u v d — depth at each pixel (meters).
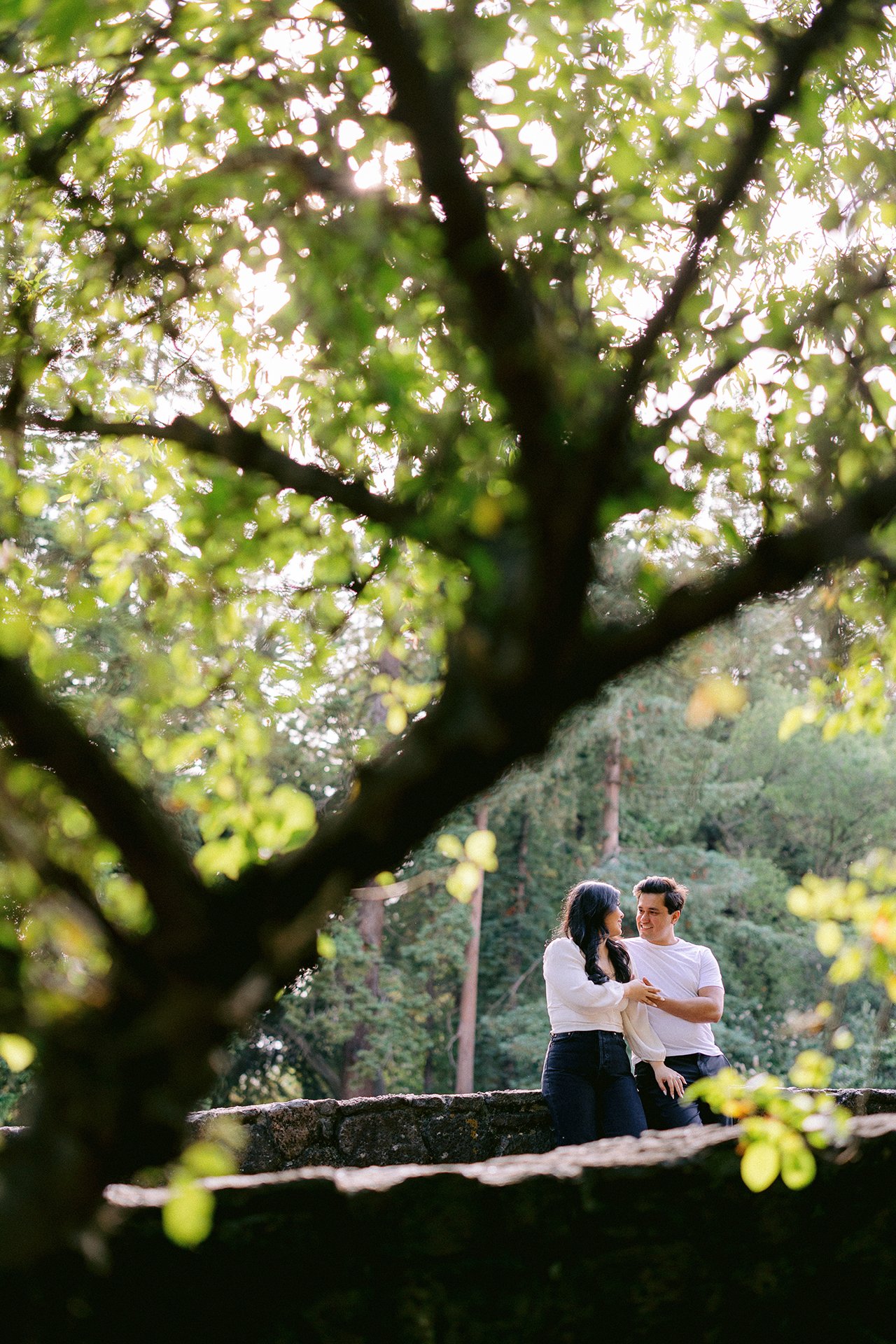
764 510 2.57
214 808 3.33
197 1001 1.14
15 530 2.85
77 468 3.51
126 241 3.00
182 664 3.45
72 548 3.55
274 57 2.82
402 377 2.11
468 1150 5.59
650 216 2.64
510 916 26.50
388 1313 2.41
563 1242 2.50
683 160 2.80
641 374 1.37
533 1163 2.66
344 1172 2.59
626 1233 2.52
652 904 5.25
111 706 3.07
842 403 2.58
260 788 3.38
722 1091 2.71
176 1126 1.15
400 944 26.52
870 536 1.28
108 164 3.18
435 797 1.17
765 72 2.77
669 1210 2.55
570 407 1.31
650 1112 5.00
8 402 2.41
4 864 1.36
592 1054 4.79
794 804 26.69
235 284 3.12
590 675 1.20
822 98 2.69
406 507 1.84
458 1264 2.46
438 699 1.21
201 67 2.83
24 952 1.29
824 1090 5.25
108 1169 1.12
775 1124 2.49
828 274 2.72
